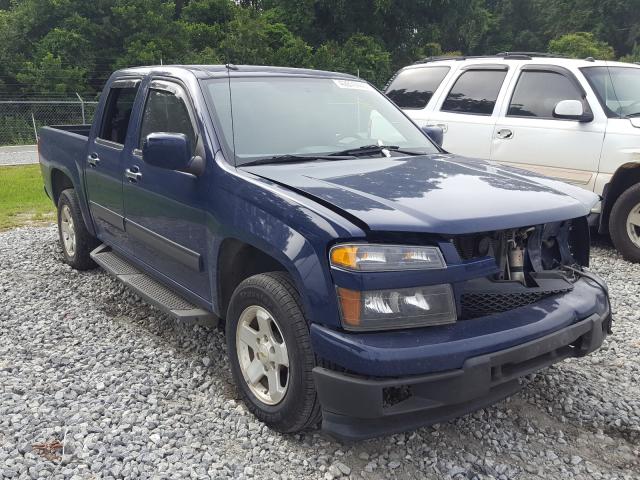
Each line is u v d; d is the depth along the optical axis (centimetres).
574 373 422
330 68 3666
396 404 290
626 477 313
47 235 805
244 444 331
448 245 298
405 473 312
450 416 299
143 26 3647
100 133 548
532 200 333
